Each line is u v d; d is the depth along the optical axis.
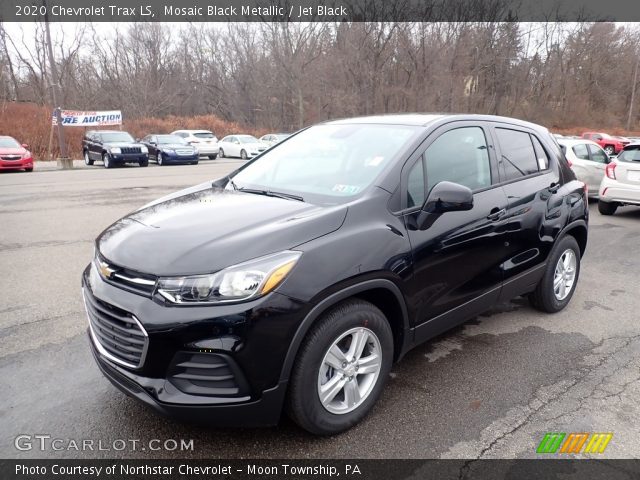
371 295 2.81
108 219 8.55
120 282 2.47
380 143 3.30
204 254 2.36
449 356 3.64
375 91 41.69
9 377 3.27
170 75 47.03
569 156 10.38
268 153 4.02
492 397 3.10
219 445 2.62
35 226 7.96
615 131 55.91
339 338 2.57
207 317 2.21
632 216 9.61
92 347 2.71
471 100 45.00
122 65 44.47
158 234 2.62
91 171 19.00
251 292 2.26
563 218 4.27
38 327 4.05
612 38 59.84
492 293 3.63
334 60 41.38
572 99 57.56
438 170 3.26
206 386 2.29
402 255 2.80
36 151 27.44
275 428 2.77
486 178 3.61
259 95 46.84
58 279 5.26
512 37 47.00
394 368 3.46
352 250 2.57
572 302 4.81
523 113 52.53
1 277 5.32
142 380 2.33
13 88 41.53
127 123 36.53
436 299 3.12
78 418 2.84
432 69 41.56
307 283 2.37
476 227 3.33
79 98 42.25
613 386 3.24
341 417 2.67
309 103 43.03
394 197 2.93
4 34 38.84
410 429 2.76
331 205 2.85
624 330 4.14
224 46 47.59
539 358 3.62
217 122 41.12
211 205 3.04
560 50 56.56
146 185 13.55
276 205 2.94
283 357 2.33
